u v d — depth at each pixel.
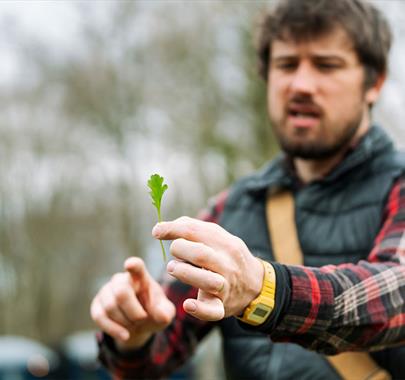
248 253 1.43
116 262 29.16
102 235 26.22
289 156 2.30
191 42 14.57
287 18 2.18
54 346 11.05
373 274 1.64
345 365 1.99
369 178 2.13
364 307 1.58
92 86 17.56
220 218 2.41
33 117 21.31
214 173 15.16
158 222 1.39
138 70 16.31
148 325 1.99
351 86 2.18
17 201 25.78
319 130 2.17
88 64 17.66
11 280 27.70
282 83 2.21
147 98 16.44
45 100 19.92
